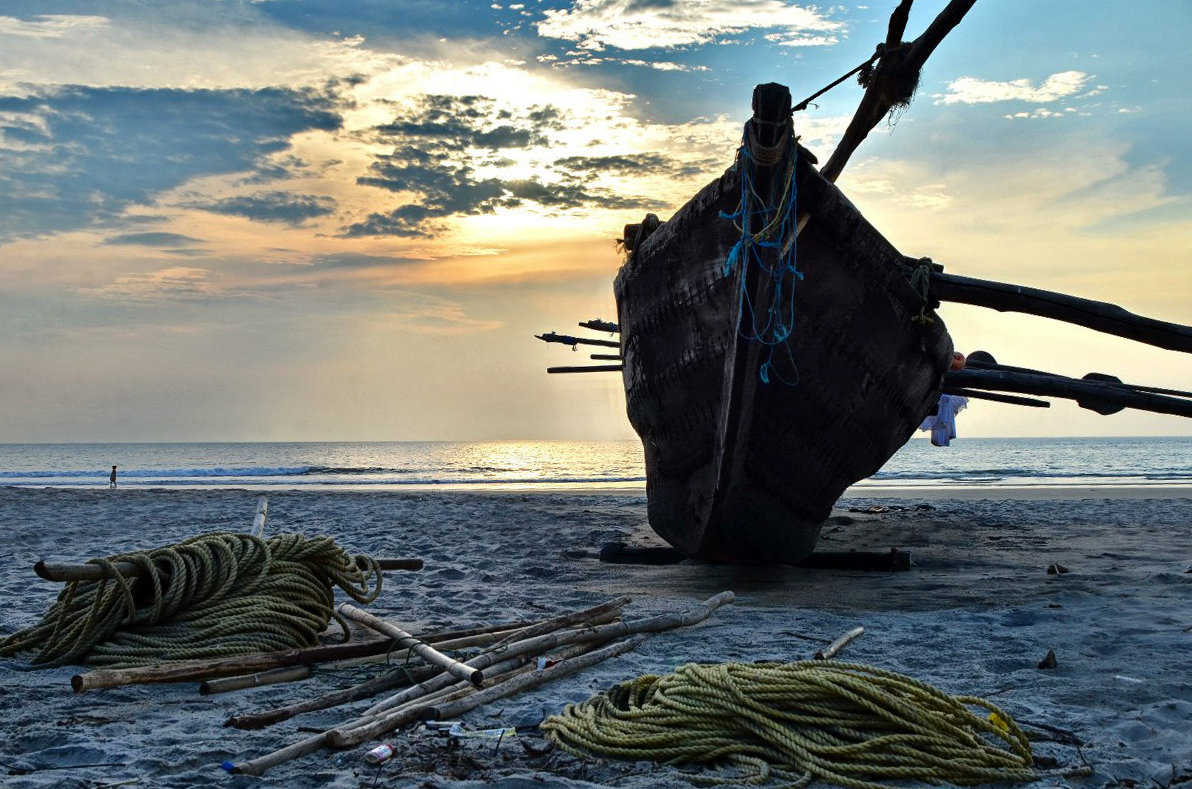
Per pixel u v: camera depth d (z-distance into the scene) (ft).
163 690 16.89
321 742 13.55
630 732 13.44
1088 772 12.57
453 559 38.50
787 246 24.34
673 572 35.35
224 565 19.26
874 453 31.30
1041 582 31.78
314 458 306.35
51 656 18.81
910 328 28.68
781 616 24.72
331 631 22.62
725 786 11.94
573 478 154.10
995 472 166.09
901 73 28.32
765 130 22.39
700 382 28.66
